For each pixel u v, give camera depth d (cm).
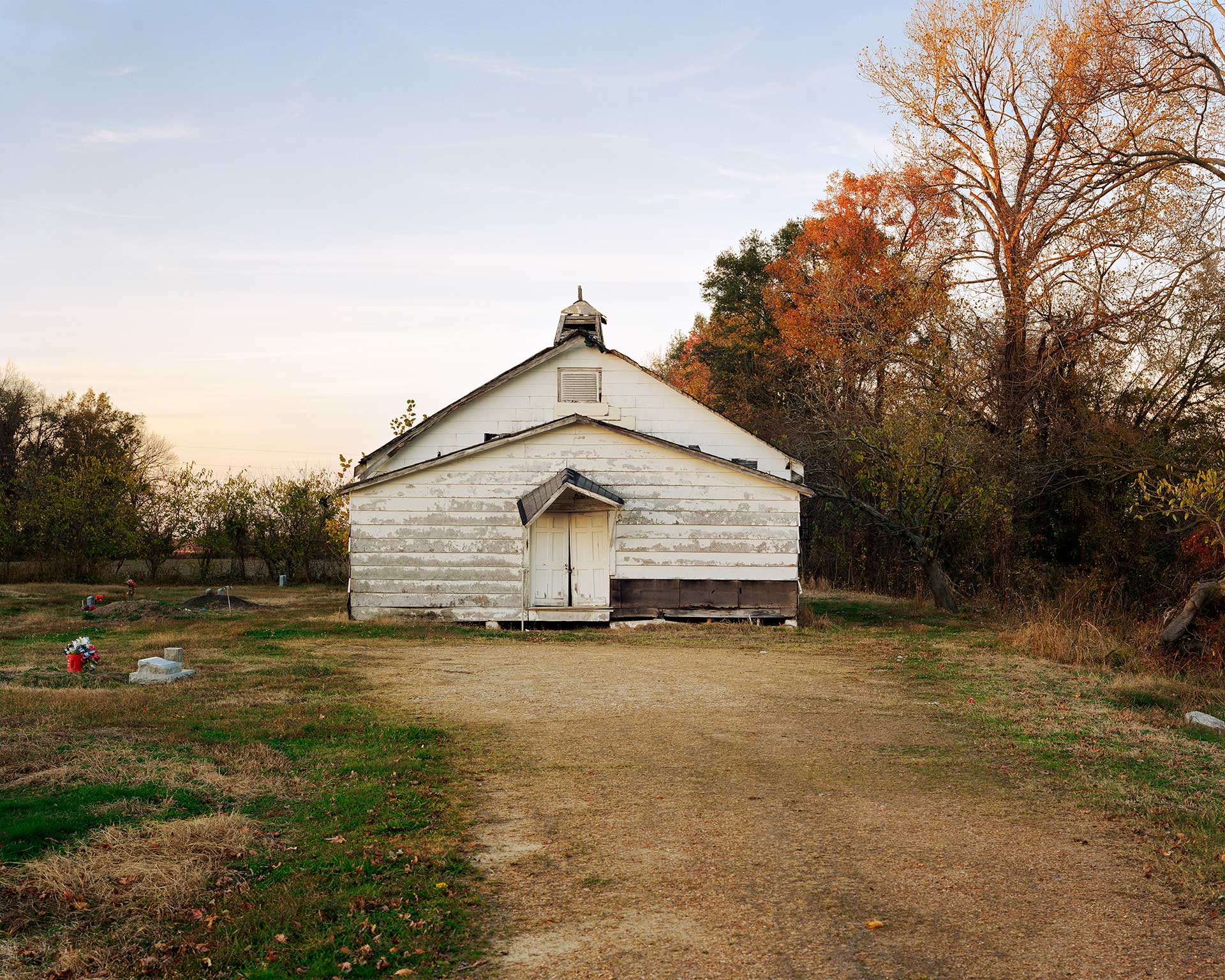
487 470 1931
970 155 2967
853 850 633
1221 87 2341
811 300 3566
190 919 513
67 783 709
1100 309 2431
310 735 913
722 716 1043
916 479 2338
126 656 1360
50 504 3188
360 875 577
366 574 1916
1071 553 2483
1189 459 2162
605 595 1931
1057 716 1059
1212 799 745
